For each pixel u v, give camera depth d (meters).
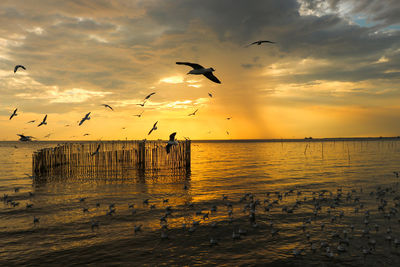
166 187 33.84
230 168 52.94
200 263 14.27
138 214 22.48
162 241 17.05
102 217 21.72
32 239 17.42
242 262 14.33
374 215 21.50
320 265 13.89
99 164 50.19
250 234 18.05
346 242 16.44
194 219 21.17
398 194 28.75
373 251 15.27
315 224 19.70
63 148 51.09
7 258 14.89
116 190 32.09
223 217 21.55
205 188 33.09
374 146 159.12
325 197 27.36
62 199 27.66
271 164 60.41
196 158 79.50
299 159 73.25
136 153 49.12
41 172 44.72
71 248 16.09
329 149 129.88
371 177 40.34
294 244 16.42
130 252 15.57
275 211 22.95
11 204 25.28
